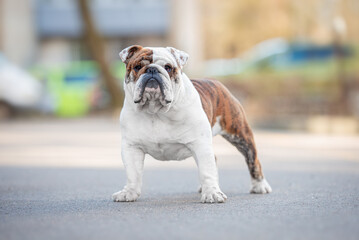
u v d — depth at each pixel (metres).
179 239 4.10
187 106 5.68
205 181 5.82
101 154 11.96
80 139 15.41
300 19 25.89
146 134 5.74
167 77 5.48
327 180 7.79
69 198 6.29
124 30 34.88
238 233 4.27
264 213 5.10
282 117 22.02
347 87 21.98
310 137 16.17
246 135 6.51
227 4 41.56
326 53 24.81
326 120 19.58
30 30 34.31
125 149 5.90
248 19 39.72
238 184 7.57
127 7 34.72
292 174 8.65
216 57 44.38
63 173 8.99
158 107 5.54
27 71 27.14
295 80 22.97
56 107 25.77
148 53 5.64
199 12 36.38
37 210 5.45
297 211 5.18
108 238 4.15
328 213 5.04
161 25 34.75
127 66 5.75
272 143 14.34
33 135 16.72
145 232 4.34
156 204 5.73
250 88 23.97
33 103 25.31
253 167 6.58
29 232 4.38
